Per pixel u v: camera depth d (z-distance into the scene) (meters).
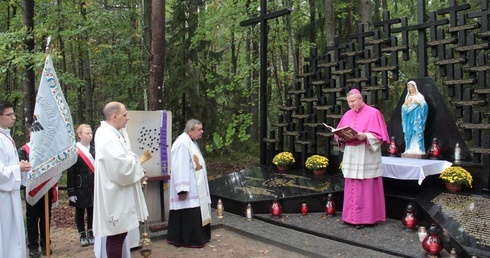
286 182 7.89
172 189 5.69
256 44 16.05
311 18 13.01
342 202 7.02
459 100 6.62
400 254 4.90
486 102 6.34
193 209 5.62
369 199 6.03
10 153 4.48
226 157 13.91
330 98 8.48
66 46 13.68
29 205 5.21
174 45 11.81
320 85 8.75
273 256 5.24
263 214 6.91
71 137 5.08
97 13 11.74
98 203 4.11
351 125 6.25
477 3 10.34
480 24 6.45
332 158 8.38
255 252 5.41
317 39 12.91
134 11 13.05
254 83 13.74
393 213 6.54
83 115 17.53
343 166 6.19
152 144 6.13
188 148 5.64
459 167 6.22
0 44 8.60
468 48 6.44
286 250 5.48
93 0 13.77
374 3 12.96
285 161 8.77
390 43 7.56
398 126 7.57
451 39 6.67
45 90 5.01
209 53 12.30
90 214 5.80
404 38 7.36
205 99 11.81
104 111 4.21
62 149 5.00
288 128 9.27
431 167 6.28
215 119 11.90
